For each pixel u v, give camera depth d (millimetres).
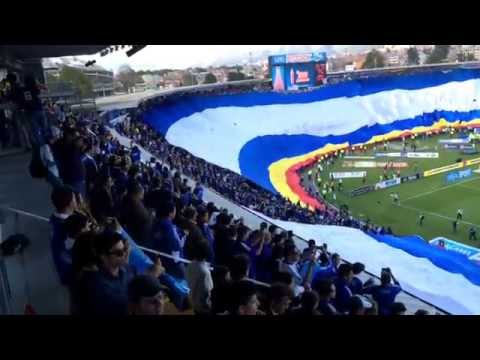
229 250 6727
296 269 7762
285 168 42250
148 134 30266
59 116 17047
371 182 39562
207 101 48219
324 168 43438
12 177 9109
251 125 47562
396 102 57719
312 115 51812
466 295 17219
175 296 4855
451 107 58531
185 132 41312
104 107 40188
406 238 24266
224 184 24359
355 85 57906
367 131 52656
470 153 46219
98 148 11117
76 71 44438
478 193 35875
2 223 6152
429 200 34906
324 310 4797
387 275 7395
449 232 28734
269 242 7734
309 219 23859
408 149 48812
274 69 52531
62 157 6715
